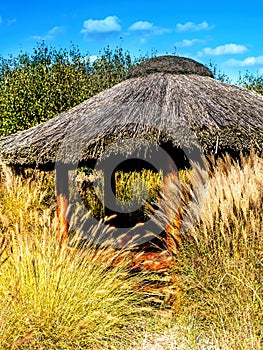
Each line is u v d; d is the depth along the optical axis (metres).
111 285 4.45
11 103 11.62
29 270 4.25
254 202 4.46
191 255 4.43
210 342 4.01
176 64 6.22
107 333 4.02
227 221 4.29
